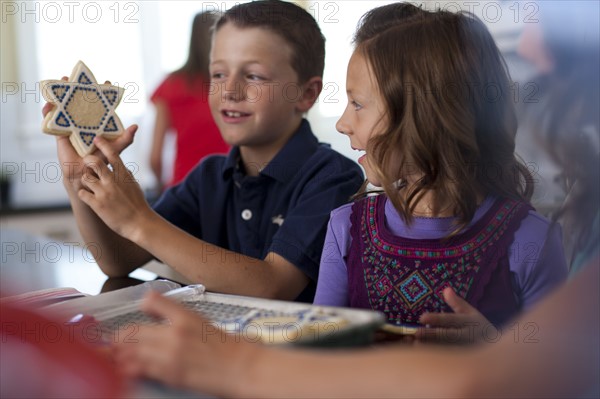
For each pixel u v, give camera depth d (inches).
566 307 16.3
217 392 17.5
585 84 26.0
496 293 33.8
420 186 35.4
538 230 34.4
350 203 41.3
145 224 38.8
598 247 24.0
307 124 52.9
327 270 39.7
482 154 35.9
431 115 34.6
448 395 15.3
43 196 106.3
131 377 18.2
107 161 40.4
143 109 114.5
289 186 49.4
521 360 15.6
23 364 15.1
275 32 48.3
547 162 32.1
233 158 52.5
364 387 16.3
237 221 51.6
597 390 16.1
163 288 29.1
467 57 35.1
